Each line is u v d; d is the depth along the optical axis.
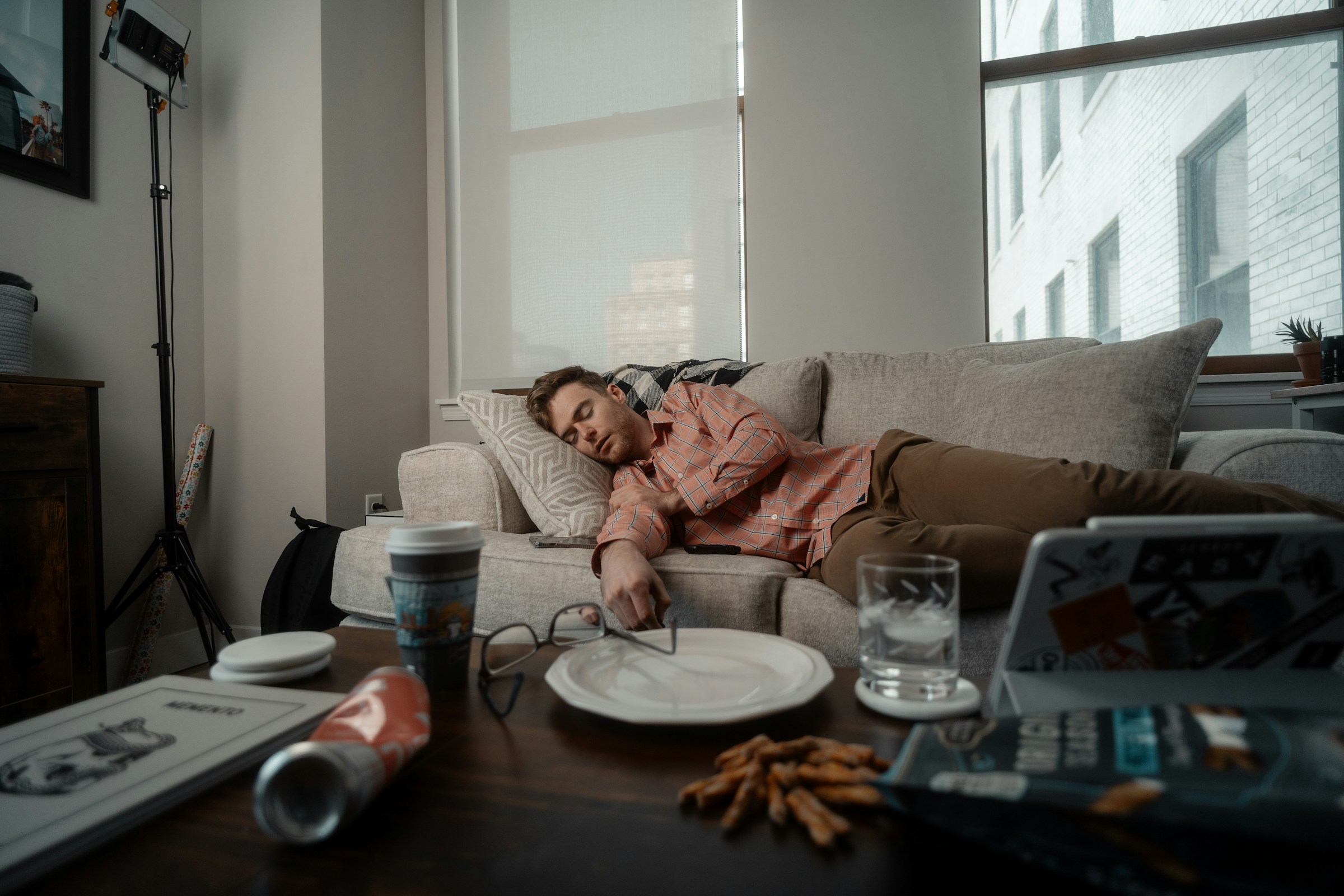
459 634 0.65
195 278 2.43
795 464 1.46
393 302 2.71
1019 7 2.59
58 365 1.97
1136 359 1.38
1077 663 0.49
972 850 0.37
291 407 2.37
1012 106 2.62
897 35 2.53
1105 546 0.44
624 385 1.94
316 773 0.40
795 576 1.24
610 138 2.74
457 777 0.47
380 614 1.39
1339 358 1.86
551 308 2.80
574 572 1.23
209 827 0.41
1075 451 1.35
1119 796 0.31
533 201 2.82
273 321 2.40
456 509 1.57
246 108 2.44
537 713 0.59
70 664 1.59
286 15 2.39
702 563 1.24
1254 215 2.41
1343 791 0.29
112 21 1.87
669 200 2.69
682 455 1.51
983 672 1.01
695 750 0.51
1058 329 2.62
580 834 0.40
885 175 2.54
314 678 0.68
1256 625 0.47
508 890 0.34
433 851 0.38
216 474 2.45
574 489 1.48
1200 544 0.44
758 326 2.64
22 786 0.43
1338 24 2.28
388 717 0.46
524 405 1.65
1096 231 2.58
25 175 1.87
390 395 2.68
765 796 0.43
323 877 0.36
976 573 1.01
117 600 1.96
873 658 0.58
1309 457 1.12
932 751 0.40
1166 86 2.48
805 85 2.60
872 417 1.74
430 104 2.96
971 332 2.48
